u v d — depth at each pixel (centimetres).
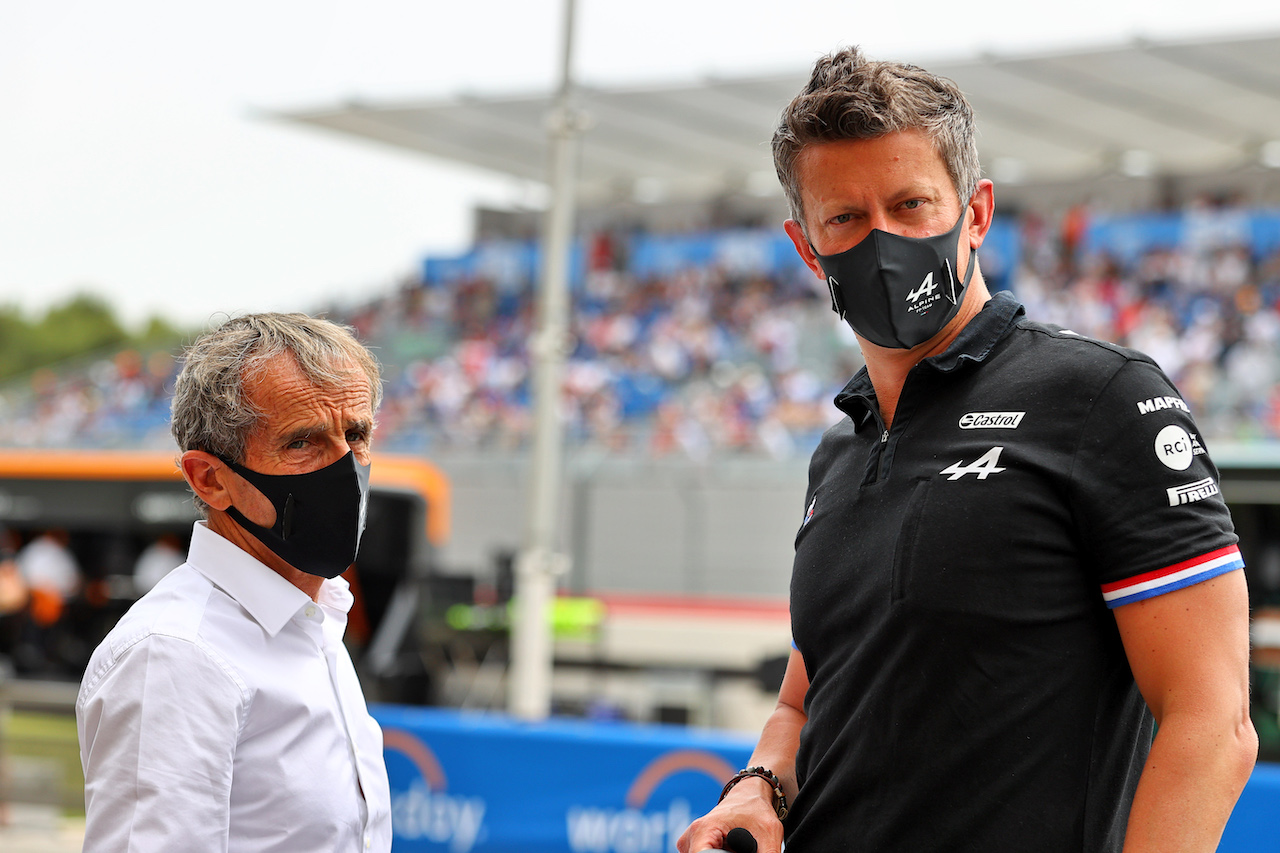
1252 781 441
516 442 1700
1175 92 1808
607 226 2797
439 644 1021
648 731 533
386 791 206
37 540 931
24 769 638
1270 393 1675
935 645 164
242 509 193
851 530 180
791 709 211
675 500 1555
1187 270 2114
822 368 2062
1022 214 2447
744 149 2223
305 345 191
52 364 6625
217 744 176
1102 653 162
